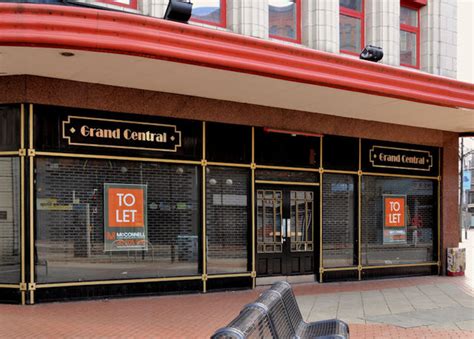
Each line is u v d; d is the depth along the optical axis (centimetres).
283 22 1077
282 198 1105
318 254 1137
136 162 940
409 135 1280
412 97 933
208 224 1009
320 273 1134
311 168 1131
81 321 726
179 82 868
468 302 931
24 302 827
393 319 780
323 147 1151
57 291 852
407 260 1284
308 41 1077
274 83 857
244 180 1052
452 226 1348
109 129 908
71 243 877
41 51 686
